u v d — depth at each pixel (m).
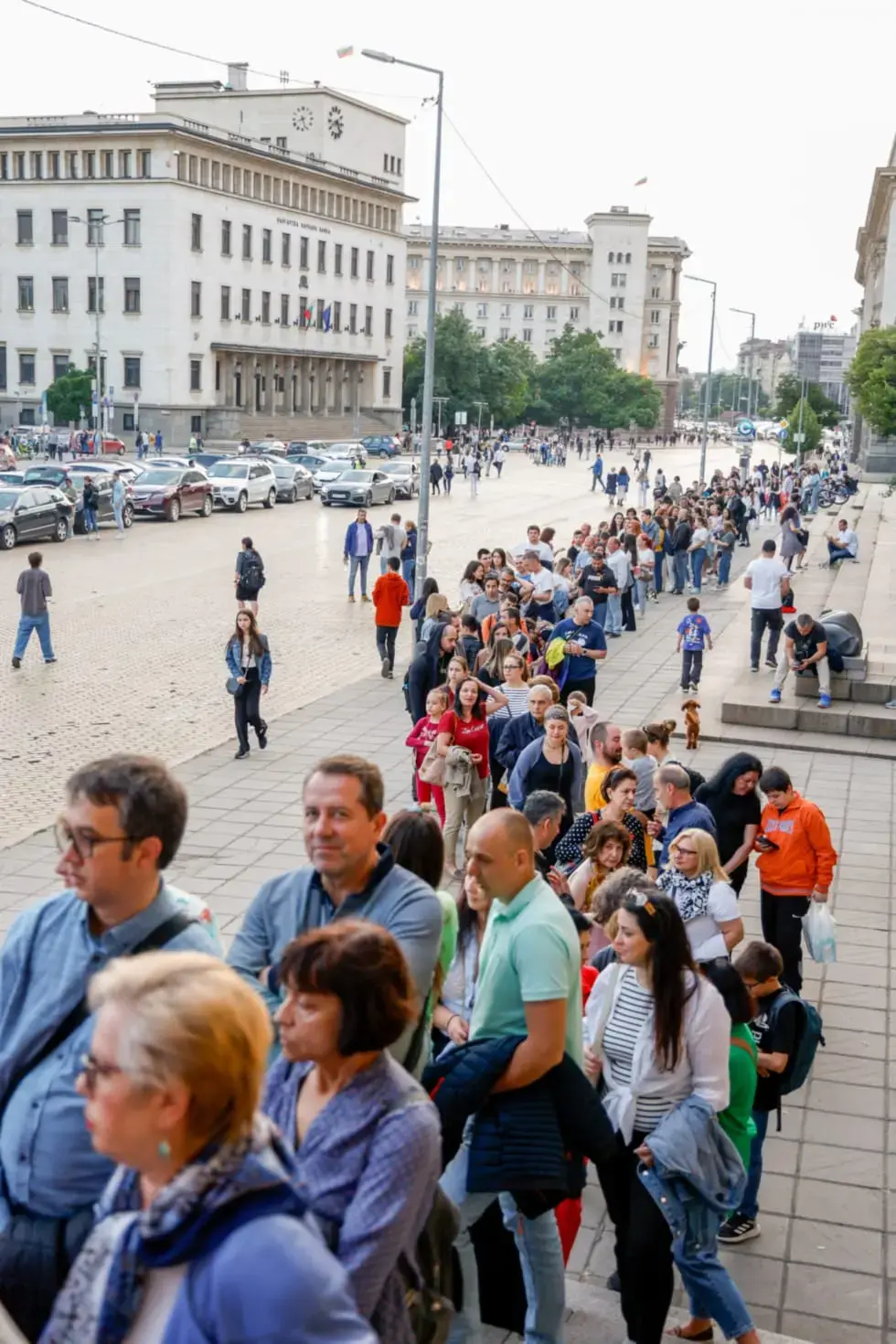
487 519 49.62
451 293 165.50
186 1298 2.07
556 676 15.67
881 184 84.81
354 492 51.59
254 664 15.84
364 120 103.06
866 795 15.27
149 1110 2.10
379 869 4.02
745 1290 6.10
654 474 90.69
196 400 82.44
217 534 41.50
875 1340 5.75
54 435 71.19
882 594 29.78
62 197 80.12
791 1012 6.29
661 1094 4.97
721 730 18.03
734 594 32.53
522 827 4.43
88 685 19.88
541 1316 4.70
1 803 13.84
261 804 14.10
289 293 91.25
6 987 3.30
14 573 31.27
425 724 11.73
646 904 4.91
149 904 3.26
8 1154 3.09
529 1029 4.26
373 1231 2.88
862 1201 6.93
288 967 2.94
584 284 160.38
